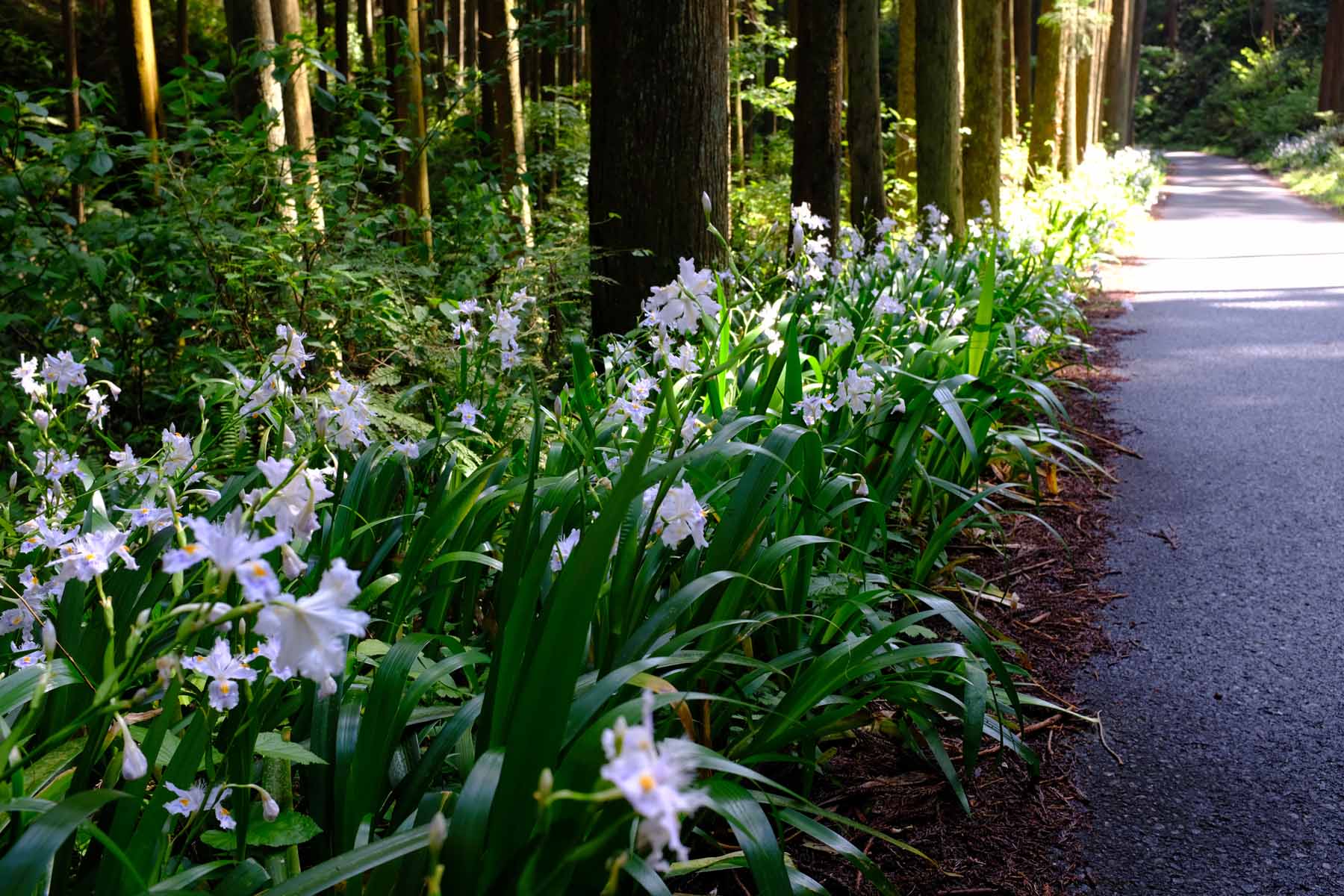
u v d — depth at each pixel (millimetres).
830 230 7867
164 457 2318
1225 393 6766
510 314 3383
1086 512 4625
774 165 15883
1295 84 52062
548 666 1390
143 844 1453
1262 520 4430
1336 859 2281
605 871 1362
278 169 5262
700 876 2219
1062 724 2902
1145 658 3271
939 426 4105
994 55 11914
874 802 2518
